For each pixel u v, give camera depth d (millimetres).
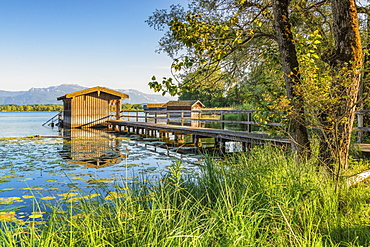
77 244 2016
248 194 3076
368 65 5688
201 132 10539
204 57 4770
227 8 6320
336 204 3102
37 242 2000
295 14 6949
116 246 1980
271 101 4219
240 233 2141
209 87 6715
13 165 7219
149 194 3303
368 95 4363
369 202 3309
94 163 7551
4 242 1922
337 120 3725
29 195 4488
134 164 7277
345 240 2457
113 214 2564
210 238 2191
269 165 3873
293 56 4426
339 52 4160
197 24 4500
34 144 11930
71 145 11625
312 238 2381
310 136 6066
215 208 2594
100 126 21734
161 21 6898
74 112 21016
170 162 7508
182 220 2182
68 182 5355
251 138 7562
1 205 3992
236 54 6852
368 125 8742
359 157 5605
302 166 3795
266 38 6691
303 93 3748
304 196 3084
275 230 2510
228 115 32469
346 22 4109
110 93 21875
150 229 1991
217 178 3684
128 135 16531
